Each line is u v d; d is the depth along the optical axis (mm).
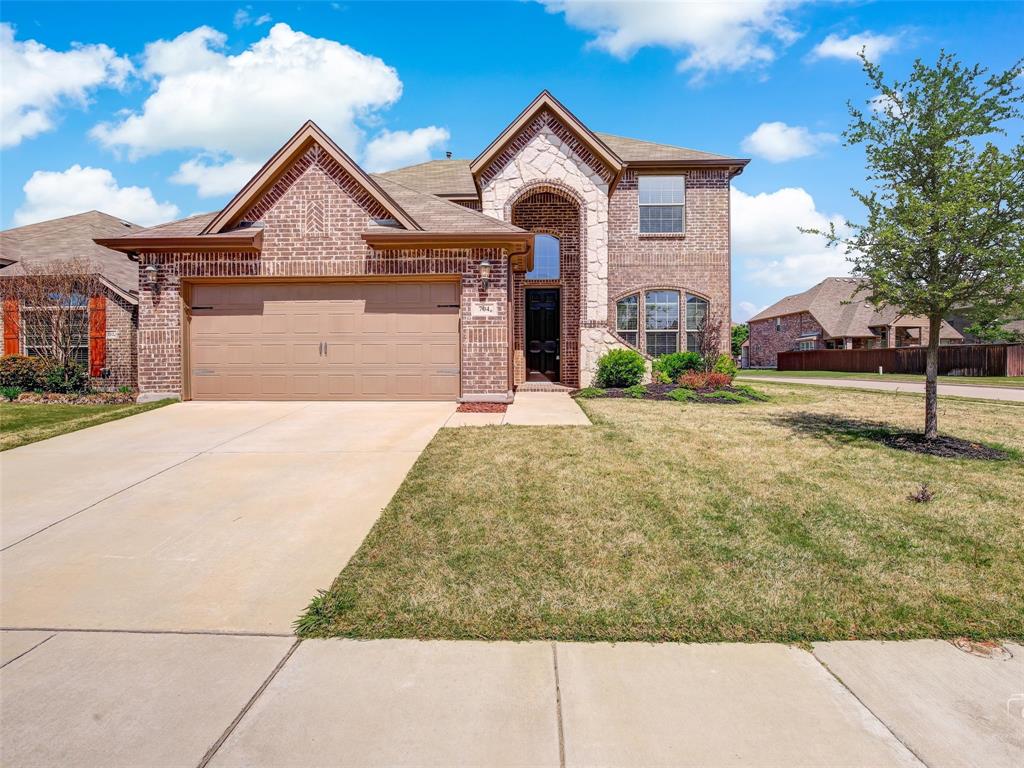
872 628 3391
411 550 4367
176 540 4648
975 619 3492
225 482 6078
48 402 12586
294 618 3508
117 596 3764
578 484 5809
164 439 7973
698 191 17297
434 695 2783
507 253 11156
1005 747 2449
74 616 3512
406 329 11289
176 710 2670
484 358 11117
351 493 5738
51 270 14023
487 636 3281
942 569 4109
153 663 3041
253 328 11367
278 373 11336
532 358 16703
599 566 4117
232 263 11141
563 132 14422
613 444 7496
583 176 14406
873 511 5176
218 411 10125
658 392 13578
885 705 2723
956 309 7469
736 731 2531
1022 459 7027
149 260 11227
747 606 3598
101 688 2826
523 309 16562
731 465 6570
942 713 2668
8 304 14203
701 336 16141
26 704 2697
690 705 2711
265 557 4348
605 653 3145
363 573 4016
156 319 11219
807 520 4961
